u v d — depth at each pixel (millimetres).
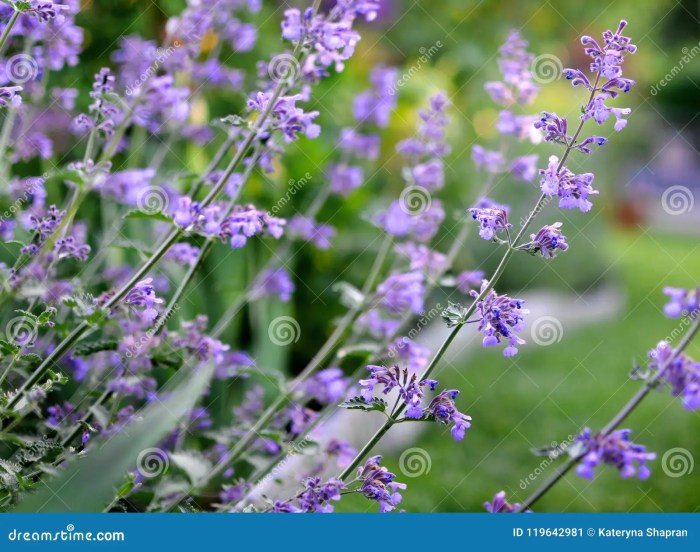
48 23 3754
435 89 8336
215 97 5984
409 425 6980
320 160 6852
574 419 7590
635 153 17250
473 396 7961
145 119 4000
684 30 18719
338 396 4320
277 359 5914
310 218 5789
